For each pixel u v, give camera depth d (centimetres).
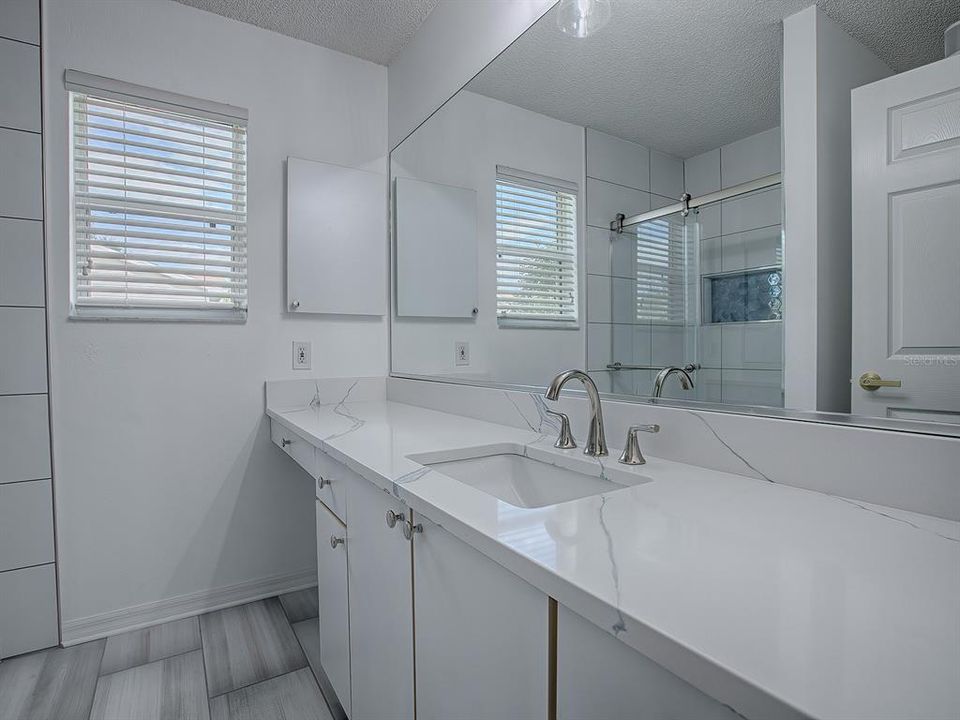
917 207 74
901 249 75
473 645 75
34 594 166
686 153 109
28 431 164
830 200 84
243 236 201
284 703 143
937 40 71
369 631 113
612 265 127
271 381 205
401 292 223
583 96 134
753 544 64
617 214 125
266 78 204
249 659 163
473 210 177
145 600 184
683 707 44
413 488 90
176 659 163
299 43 212
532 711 63
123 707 140
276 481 207
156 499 186
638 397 120
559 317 144
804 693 36
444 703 83
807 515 75
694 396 107
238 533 201
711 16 104
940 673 38
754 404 96
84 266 173
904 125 75
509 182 161
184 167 191
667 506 79
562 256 142
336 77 221
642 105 118
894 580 54
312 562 215
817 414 87
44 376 166
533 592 62
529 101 152
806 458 87
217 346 196
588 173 133
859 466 81
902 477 76
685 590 52
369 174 227
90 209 175
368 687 114
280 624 185
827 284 85
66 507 171
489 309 170
